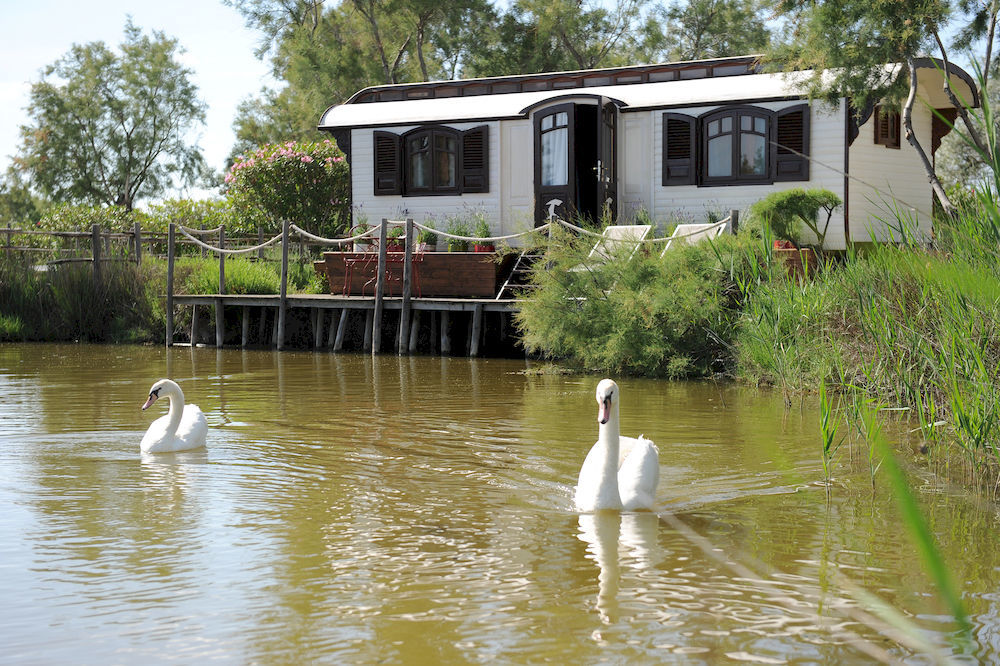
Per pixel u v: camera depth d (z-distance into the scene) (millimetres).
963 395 8336
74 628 5141
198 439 9625
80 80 51719
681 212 21906
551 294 16172
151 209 32688
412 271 19766
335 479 8312
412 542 6570
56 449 9617
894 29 17594
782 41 19359
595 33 38750
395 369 16656
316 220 27984
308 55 37562
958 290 8656
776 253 15812
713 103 21266
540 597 5555
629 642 4934
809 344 13117
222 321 21484
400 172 24203
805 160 20578
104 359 18672
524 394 13391
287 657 4777
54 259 23719
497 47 38969
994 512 7184
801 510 7309
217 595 5602
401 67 40438
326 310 21812
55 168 51156
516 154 23047
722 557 6234
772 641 4938
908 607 5375
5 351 20406
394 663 4703
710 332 15062
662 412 11680
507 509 7383
